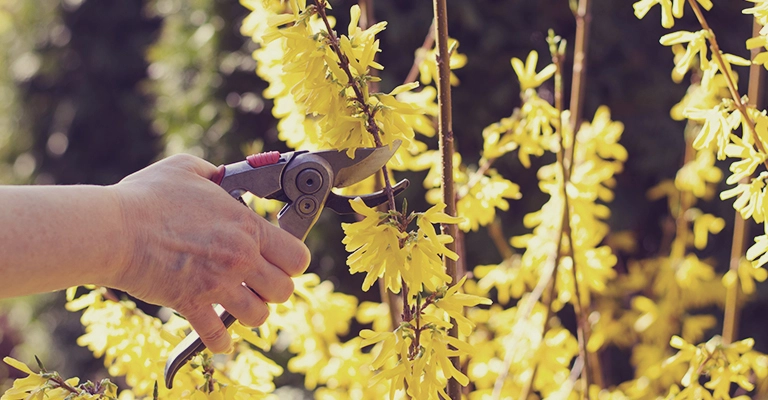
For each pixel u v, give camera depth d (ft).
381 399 4.64
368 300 10.76
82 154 18.34
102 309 3.45
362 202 2.74
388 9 10.21
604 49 10.85
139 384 3.44
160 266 2.64
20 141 18.95
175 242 2.64
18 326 18.22
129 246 2.60
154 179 2.69
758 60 2.99
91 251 2.54
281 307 3.80
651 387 6.64
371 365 2.79
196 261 2.67
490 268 5.53
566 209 3.81
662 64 11.13
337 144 2.82
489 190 4.02
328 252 10.55
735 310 5.08
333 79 2.79
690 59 3.08
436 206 2.76
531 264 4.81
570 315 10.70
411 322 2.83
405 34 10.34
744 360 3.32
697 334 7.65
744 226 5.01
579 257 4.43
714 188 9.61
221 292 2.70
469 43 10.68
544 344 4.22
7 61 19.29
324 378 4.59
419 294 2.78
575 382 4.98
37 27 18.49
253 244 2.71
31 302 16.31
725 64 3.06
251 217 2.73
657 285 7.71
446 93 3.01
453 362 3.07
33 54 18.42
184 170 2.73
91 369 15.48
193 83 13.07
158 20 18.65
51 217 2.51
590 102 10.78
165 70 13.75
